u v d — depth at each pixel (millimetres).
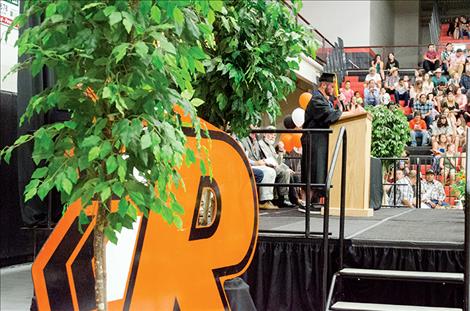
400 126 11453
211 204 4320
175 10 2521
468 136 4438
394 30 29156
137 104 2621
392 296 5238
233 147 4438
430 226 6578
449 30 26562
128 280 3859
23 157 5012
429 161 15250
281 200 9469
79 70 2633
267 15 4570
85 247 3672
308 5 23641
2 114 7715
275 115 4961
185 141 2779
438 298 5156
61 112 4961
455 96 20156
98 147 2516
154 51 2510
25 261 8523
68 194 2604
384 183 11508
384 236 5512
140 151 2580
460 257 5051
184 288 4133
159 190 2703
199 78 4617
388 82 20828
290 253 5391
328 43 20047
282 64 4691
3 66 7676
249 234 4555
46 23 2562
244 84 4629
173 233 4074
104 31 2557
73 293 3609
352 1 23312
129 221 2662
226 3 4449
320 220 7133
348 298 5312
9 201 7965
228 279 4430
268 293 5426
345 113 7551
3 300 6301
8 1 7672
